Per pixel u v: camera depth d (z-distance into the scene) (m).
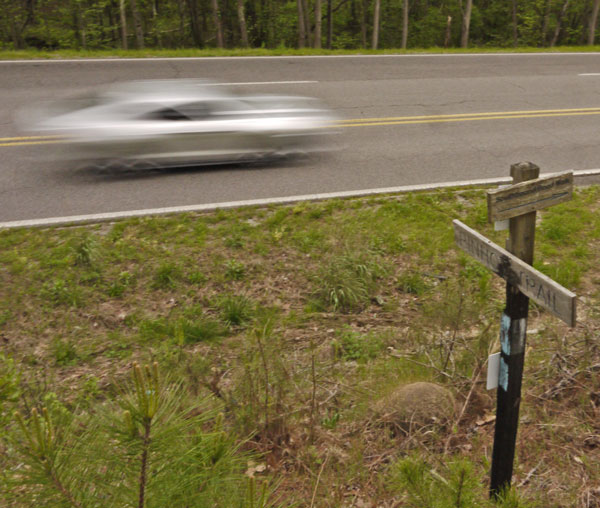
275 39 37.91
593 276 7.49
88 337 6.50
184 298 7.17
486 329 5.39
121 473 2.19
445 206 9.21
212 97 10.41
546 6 33.50
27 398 5.27
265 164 10.73
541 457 4.17
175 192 9.48
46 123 9.80
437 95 15.37
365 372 5.51
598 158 11.38
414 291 7.38
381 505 3.82
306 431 4.53
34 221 8.45
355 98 14.92
